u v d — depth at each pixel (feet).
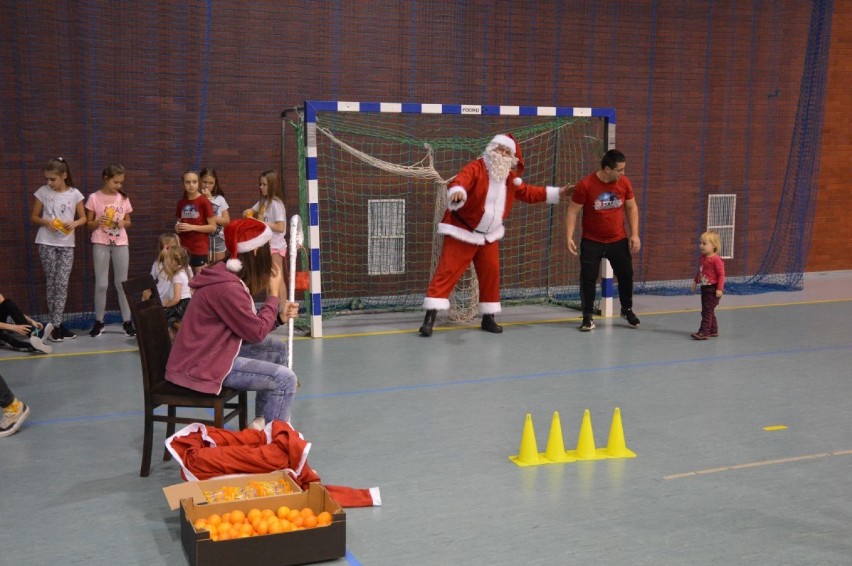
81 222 24.82
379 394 19.20
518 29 32.42
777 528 12.06
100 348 23.70
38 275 27.12
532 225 33.53
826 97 37.63
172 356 13.73
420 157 31.89
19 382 19.95
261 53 29.17
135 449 15.39
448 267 25.66
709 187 36.47
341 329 27.14
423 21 31.09
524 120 33.24
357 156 27.61
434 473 14.23
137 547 11.35
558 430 14.92
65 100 26.89
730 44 35.68
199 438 12.67
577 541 11.59
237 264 13.39
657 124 35.12
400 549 11.30
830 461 14.93
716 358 22.95
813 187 37.63
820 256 39.37
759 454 15.29
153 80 27.91
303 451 12.55
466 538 11.67
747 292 34.68
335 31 30.01
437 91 31.68
